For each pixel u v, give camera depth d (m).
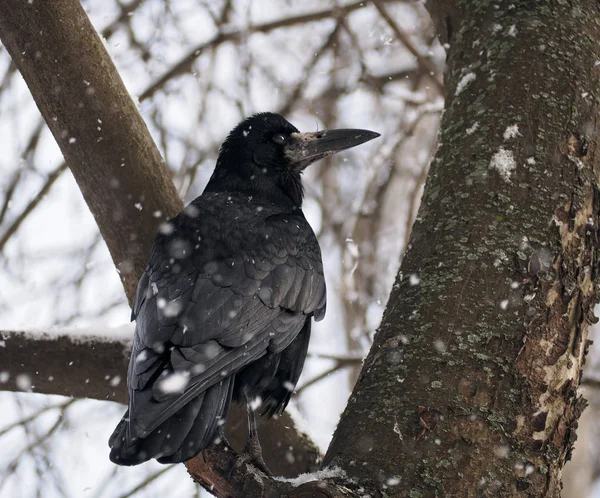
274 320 8.82
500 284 7.84
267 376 8.91
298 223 9.78
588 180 8.59
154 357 7.69
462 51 10.15
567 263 8.00
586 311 7.92
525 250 7.99
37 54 9.08
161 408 7.14
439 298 7.88
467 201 8.50
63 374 9.87
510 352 7.49
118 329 9.99
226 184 10.59
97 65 9.22
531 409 7.28
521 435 7.18
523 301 7.73
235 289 8.59
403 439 7.13
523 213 8.27
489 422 7.17
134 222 9.59
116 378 9.84
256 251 8.98
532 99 9.12
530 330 7.60
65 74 9.12
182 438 7.07
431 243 8.41
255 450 8.77
